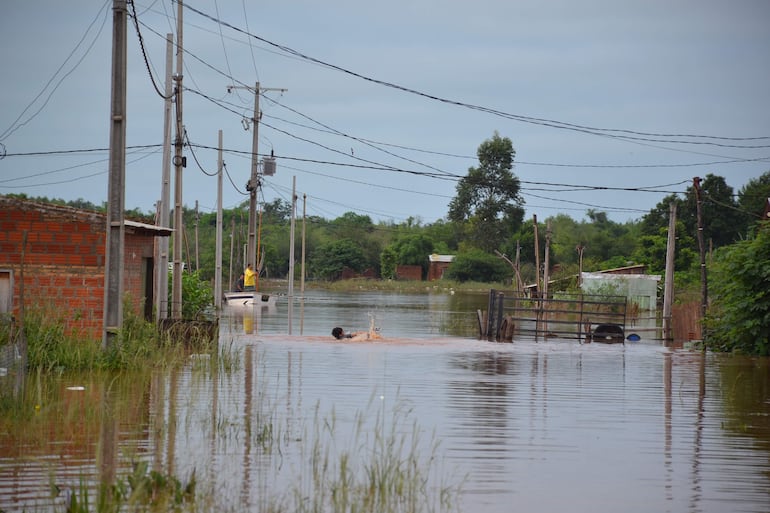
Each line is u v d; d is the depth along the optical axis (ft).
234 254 633.61
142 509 59.16
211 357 134.10
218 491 64.69
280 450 77.66
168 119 179.42
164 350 132.98
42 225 138.00
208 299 238.89
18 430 82.48
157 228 157.48
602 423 97.25
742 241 201.98
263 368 136.56
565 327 277.23
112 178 128.77
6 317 118.62
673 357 182.19
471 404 108.06
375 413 98.68
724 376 146.00
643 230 532.73
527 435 89.40
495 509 63.41
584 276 352.08
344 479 64.28
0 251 137.90
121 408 94.27
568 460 78.79
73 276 138.31
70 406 91.81
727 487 70.59
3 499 61.87
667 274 237.25
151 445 77.92
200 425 86.79
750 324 187.73
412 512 61.57
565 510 63.67
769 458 80.74
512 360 164.25
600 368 155.12
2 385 92.17
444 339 215.10
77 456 73.31
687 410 107.86
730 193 526.57
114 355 124.67
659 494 68.28
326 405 102.68
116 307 128.47
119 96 128.57
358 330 235.20
